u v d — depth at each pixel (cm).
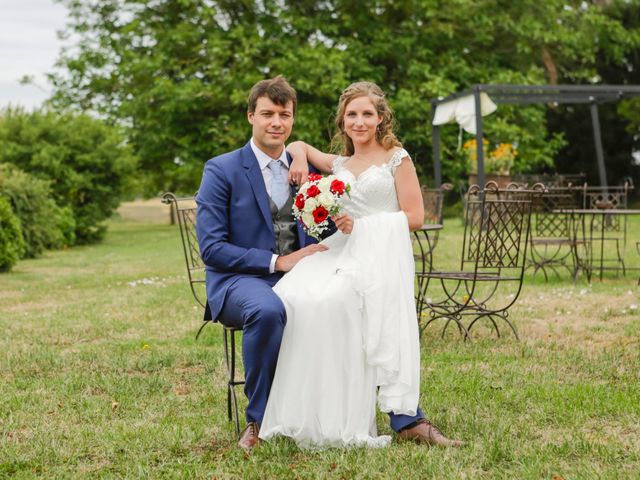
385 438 330
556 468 296
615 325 602
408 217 353
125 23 2392
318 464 306
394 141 367
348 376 327
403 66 2241
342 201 356
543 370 460
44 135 1867
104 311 728
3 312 755
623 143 2677
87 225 1839
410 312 335
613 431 346
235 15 2325
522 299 734
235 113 2158
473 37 2322
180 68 2208
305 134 2017
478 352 514
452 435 342
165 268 1120
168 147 2311
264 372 328
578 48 2334
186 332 609
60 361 510
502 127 2047
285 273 358
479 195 580
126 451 332
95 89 2388
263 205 356
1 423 379
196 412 392
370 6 2247
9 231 1188
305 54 1994
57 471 310
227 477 297
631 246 1210
